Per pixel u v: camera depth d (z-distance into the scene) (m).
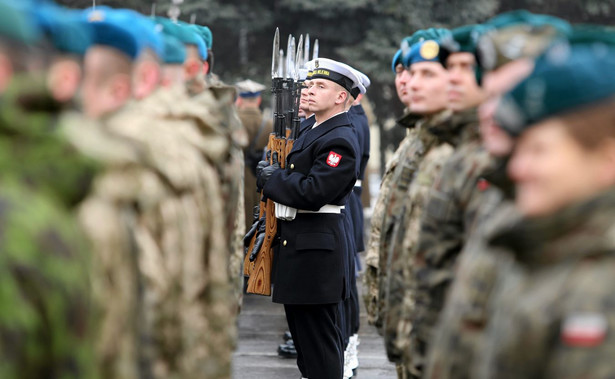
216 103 8.43
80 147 4.41
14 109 4.29
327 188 13.02
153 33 7.31
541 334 4.30
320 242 13.20
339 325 13.88
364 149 17.61
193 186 7.08
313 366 13.36
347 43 41.91
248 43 43.97
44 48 4.48
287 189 13.13
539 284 4.43
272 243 13.74
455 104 7.58
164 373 6.87
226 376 7.35
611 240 4.25
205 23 40.75
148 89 7.34
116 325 5.48
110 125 6.55
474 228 6.70
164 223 6.79
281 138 13.87
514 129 4.55
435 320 7.46
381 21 40.75
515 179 4.64
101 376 5.39
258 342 18.00
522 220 4.58
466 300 5.49
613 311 4.12
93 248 5.27
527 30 6.42
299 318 13.40
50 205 4.26
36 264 4.02
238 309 9.45
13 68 4.30
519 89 4.54
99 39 6.49
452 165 7.34
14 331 3.92
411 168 9.17
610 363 4.07
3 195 4.12
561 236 4.42
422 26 40.81
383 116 45.19
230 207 8.20
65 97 4.77
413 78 8.60
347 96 13.64
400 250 8.48
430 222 7.39
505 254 5.24
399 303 8.48
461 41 7.54
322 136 13.32
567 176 4.41
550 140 4.44
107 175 5.31
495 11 46.69
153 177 6.72
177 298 6.93
